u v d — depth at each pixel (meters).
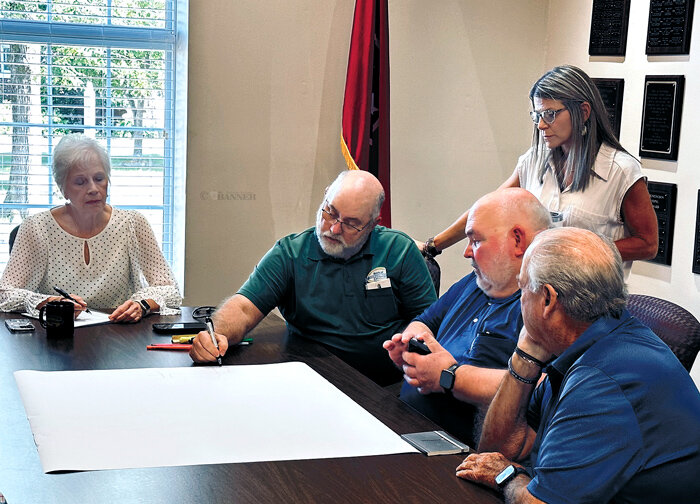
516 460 1.67
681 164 3.44
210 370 2.09
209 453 1.55
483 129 4.26
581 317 1.45
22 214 3.87
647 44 3.59
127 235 2.95
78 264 2.88
